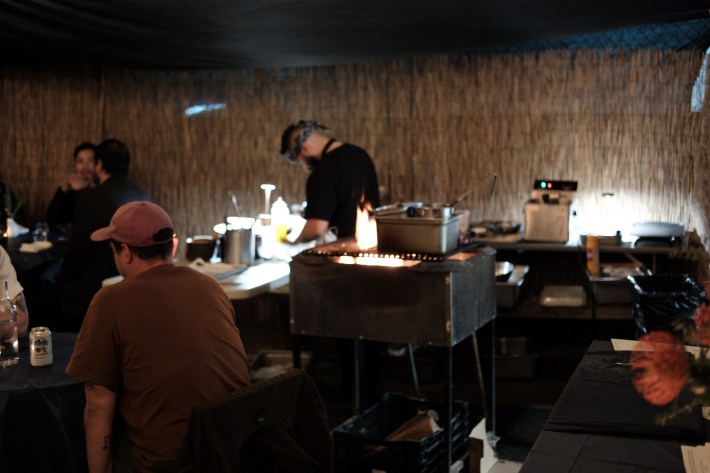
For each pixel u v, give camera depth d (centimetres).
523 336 504
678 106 529
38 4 411
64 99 647
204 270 453
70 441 286
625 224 545
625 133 540
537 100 554
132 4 403
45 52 543
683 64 525
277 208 530
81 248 477
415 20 430
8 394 273
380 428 393
